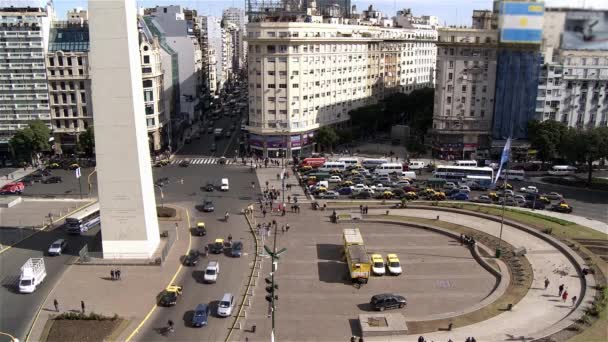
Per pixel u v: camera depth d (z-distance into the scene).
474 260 88.25
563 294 72.50
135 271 83.69
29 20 150.38
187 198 124.25
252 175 145.38
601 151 127.69
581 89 148.38
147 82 161.62
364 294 75.94
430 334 64.12
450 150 159.75
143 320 68.50
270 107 160.25
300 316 69.50
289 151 163.38
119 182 84.62
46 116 158.25
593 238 95.12
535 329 64.62
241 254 90.44
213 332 65.69
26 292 76.00
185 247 93.69
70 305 72.62
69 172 146.12
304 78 162.12
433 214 112.06
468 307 71.69
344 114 186.38
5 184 131.00
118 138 82.50
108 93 80.44
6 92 155.12
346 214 110.00
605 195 126.12
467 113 157.38
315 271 83.75
